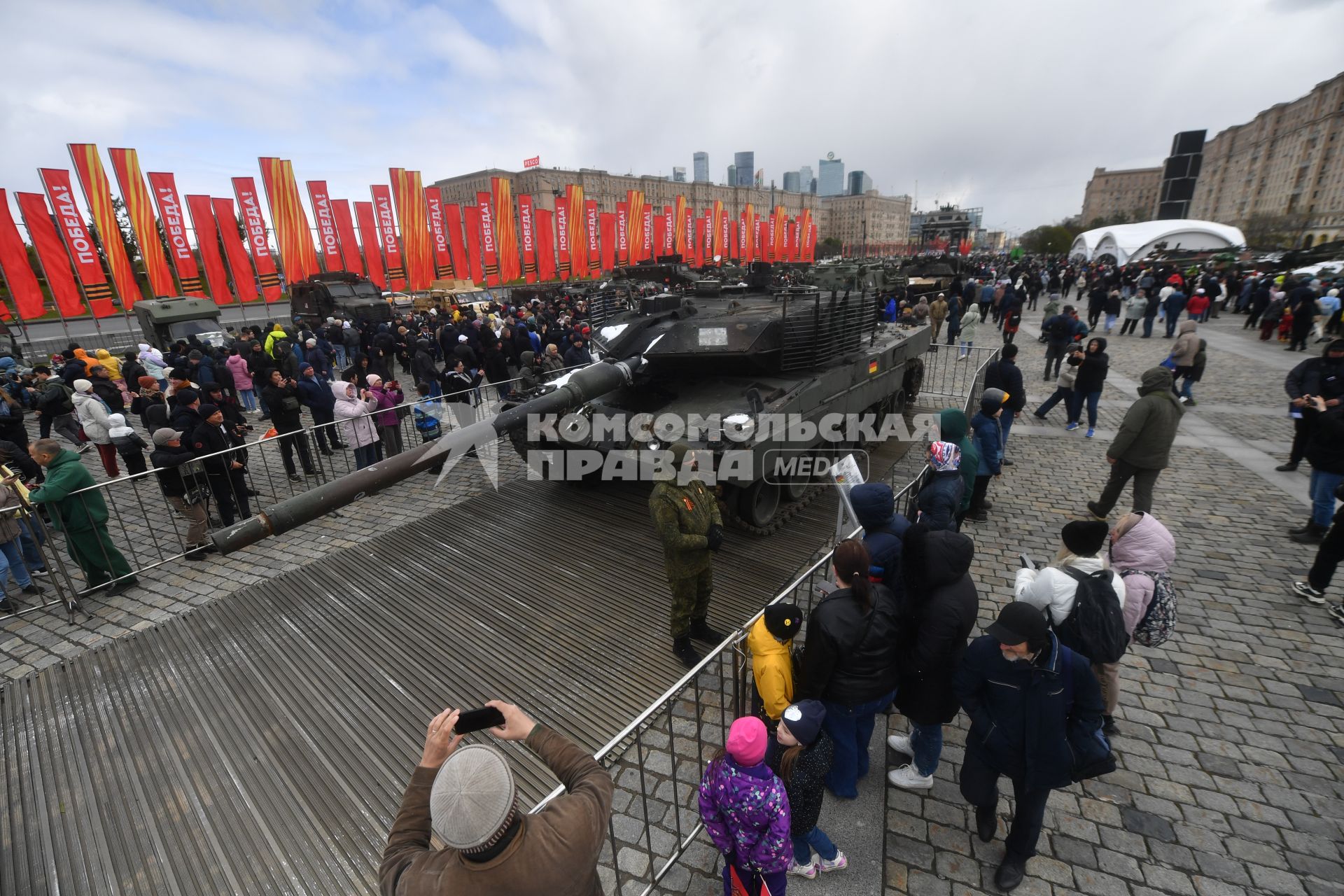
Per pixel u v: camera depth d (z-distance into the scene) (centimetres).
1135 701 453
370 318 2355
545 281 3291
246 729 445
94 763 420
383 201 2748
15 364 1585
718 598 590
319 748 427
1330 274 2291
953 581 321
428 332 1922
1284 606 563
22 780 407
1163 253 4050
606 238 3603
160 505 895
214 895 330
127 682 498
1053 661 283
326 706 466
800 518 764
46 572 699
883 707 357
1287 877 325
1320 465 650
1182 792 378
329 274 2589
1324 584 553
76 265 1966
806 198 14275
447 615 576
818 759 296
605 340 870
